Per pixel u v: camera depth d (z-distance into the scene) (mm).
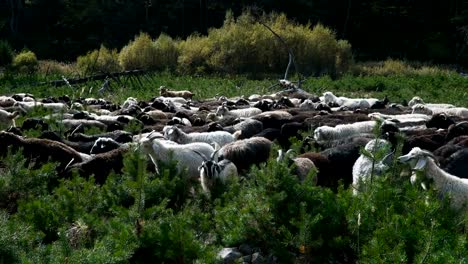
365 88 41188
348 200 9273
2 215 9250
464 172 13328
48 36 69375
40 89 33312
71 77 43781
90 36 69562
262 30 53531
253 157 14023
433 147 15336
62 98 27984
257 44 52938
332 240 8758
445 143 15734
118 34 70750
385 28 73812
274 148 11453
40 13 71062
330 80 43219
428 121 19719
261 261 8789
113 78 39062
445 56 69125
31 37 68812
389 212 8750
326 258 8773
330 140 16688
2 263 7629
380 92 39406
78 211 9711
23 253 7672
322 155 13602
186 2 73562
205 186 12102
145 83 40969
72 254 7508
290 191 9141
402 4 75000
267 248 9000
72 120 20219
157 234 8406
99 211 10211
